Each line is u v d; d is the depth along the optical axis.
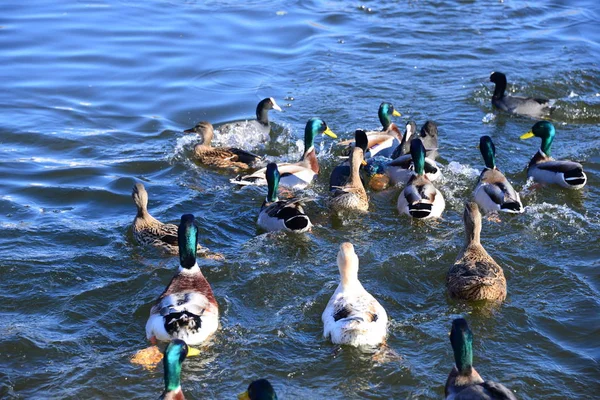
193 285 10.73
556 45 22.55
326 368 9.82
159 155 16.58
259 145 17.41
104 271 12.17
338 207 14.19
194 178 15.72
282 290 11.62
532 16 24.97
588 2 26.08
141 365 9.85
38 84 19.62
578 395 9.41
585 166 15.90
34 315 11.05
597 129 17.86
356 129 17.75
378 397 9.35
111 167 15.91
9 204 14.23
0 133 17.12
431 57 21.75
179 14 24.48
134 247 12.92
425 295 11.59
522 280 11.90
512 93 19.64
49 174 15.48
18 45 21.73
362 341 9.93
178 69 20.69
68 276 11.95
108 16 24.12
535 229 13.38
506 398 7.72
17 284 11.68
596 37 23.19
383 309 10.44
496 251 12.64
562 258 12.51
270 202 14.07
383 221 13.97
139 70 20.56
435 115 18.53
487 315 10.95
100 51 21.58
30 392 9.45
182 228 10.82
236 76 20.44
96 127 17.70
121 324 10.91
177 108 18.77
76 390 9.46
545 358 10.11
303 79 20.34
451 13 25.08
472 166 16.09
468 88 19.86
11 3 24.97
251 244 13.08
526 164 16.23
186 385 9.52
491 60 21.50
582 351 10.24
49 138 17.03
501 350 10.26
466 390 7.97
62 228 13.42
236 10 24.88
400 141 17.39
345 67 21.03
